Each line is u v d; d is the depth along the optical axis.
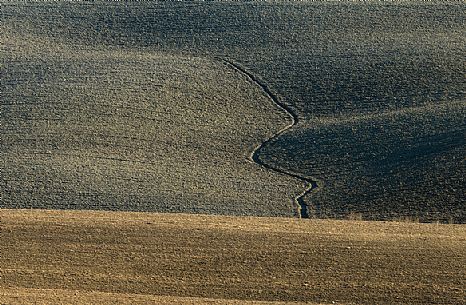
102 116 90.62
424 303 35.41
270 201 70.19
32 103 92.50
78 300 32.88
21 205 68.19
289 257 41.00
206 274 38.59
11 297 33.12
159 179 75.12
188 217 50.31
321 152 82.50
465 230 47.38
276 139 87.75
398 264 40.09
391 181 72.50
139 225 46.72
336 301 35.41
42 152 80.88
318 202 69.75
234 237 44.25
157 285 37.25
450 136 80.62
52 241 43.53
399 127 85.81
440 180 70.75
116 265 39.84
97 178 74.38
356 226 48.06
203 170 78.69
